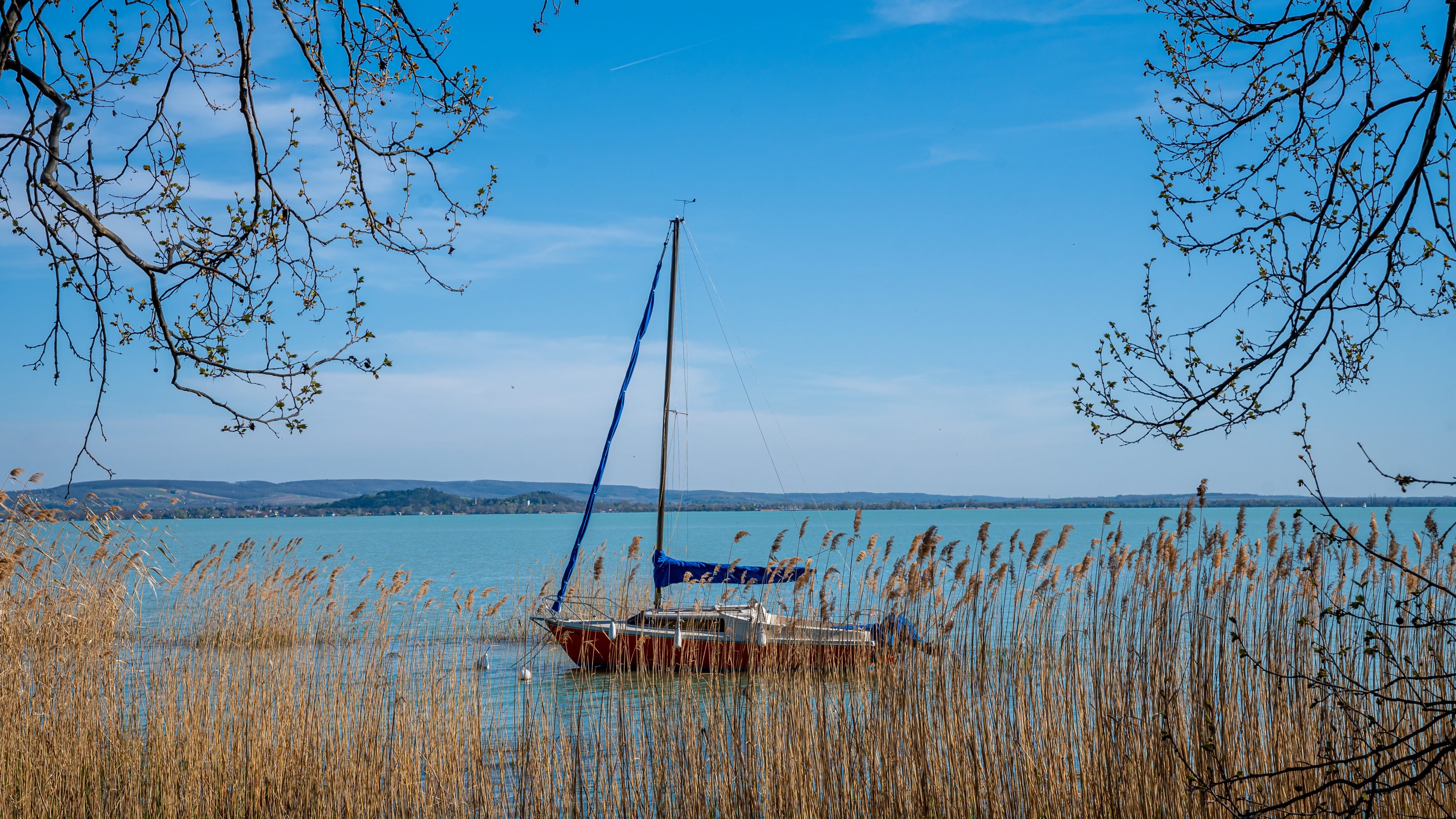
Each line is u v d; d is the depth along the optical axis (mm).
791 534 72375
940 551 10344
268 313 5449
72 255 5340
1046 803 7938
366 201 5977
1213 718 7125
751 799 8508
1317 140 5047
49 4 5223
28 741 9555
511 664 16531
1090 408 5078
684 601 20141
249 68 5391
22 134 5254
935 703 8516
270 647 12773
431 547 73750
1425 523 6445
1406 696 6484
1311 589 8078
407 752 9195
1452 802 6160
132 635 13195
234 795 9312
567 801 8641
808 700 8977
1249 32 5090
